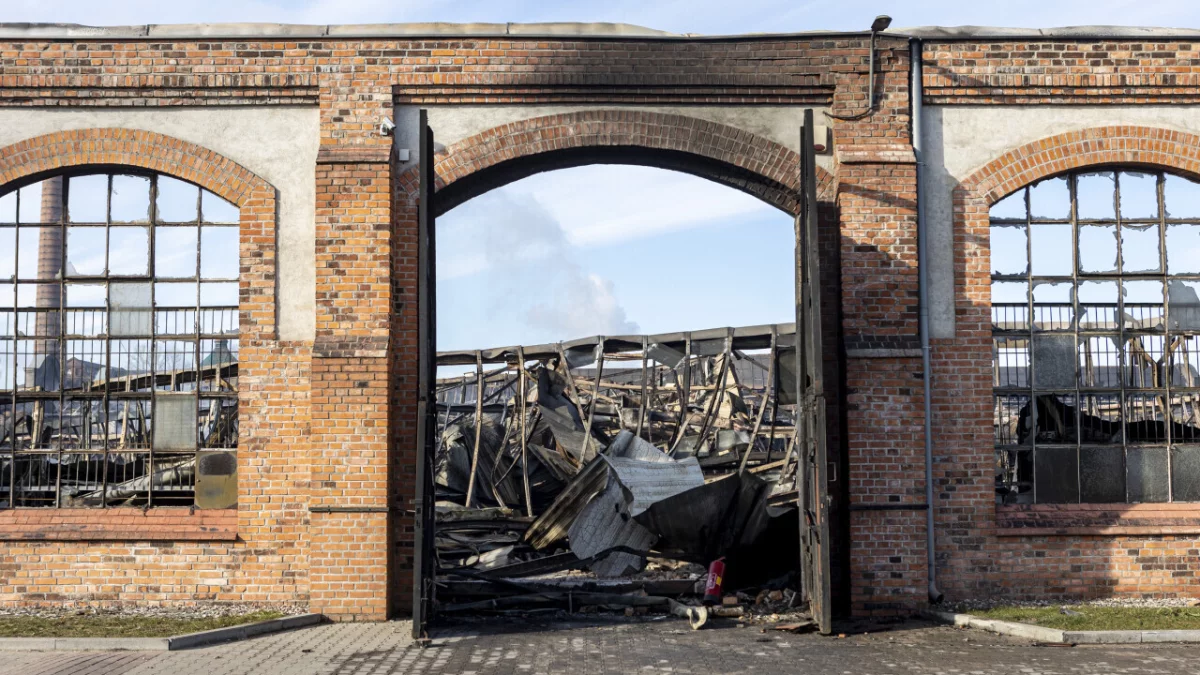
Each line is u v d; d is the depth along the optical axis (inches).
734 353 845.2
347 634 441.1
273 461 496.4
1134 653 390.0
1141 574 505.7
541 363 916.6
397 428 498.9
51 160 503.8
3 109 506.3
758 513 567.2
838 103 509.4
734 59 510.9
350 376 483.2
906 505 490.0
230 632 426.6
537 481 898.1
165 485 512.4
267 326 500.4
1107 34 515.8
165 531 494.6
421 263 440.5
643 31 512.4
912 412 493.4
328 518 478.9
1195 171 518.3
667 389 927.7
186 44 504.7
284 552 494.6
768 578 554.9
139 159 505.0
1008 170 516.1
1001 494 518.0
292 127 508.4
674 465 701.3
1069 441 519.5
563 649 404.5
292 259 503.8
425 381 437.7
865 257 500.1
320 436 481.4
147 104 505.7
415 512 434.6
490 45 506.6
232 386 510.6
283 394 498.6
